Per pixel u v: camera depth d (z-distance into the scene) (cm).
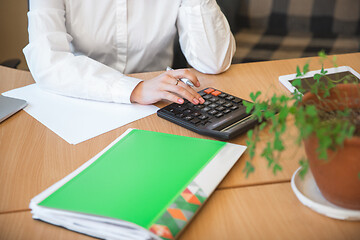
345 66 104
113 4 125
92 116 87
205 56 109
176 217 54
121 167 66
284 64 111
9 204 61
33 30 106
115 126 83
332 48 196
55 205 57
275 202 60
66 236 55
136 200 57
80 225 55
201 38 112
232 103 86
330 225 55
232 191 62
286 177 65
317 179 55
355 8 207
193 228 56
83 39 126
